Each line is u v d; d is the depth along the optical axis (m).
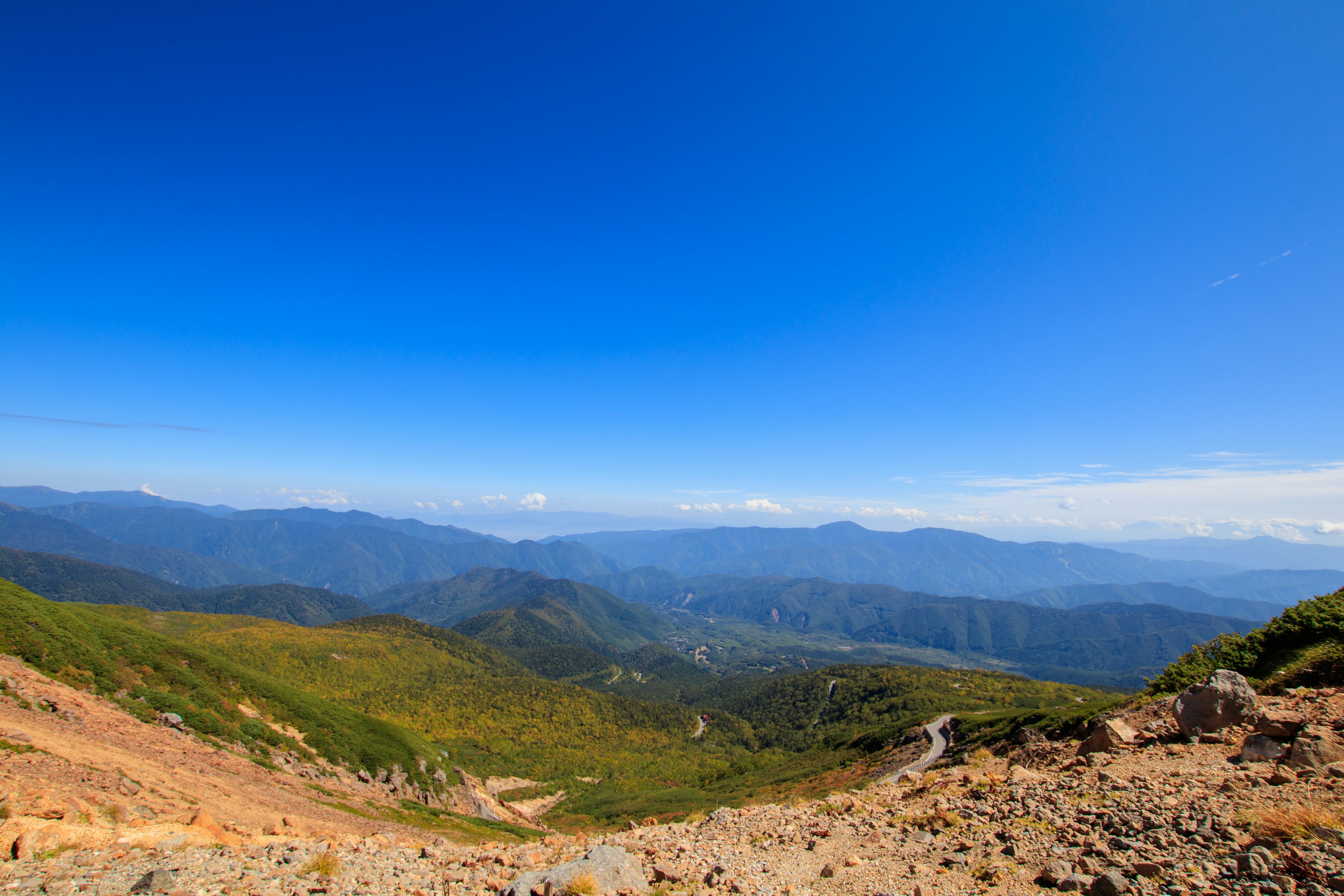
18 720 32.12
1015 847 9.91
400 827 48.44
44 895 11.47
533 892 11.23
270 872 14.15
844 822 14.41
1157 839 8.62
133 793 27.67
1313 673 16.61
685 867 12.78
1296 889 6.35
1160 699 21.44
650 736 199.62
